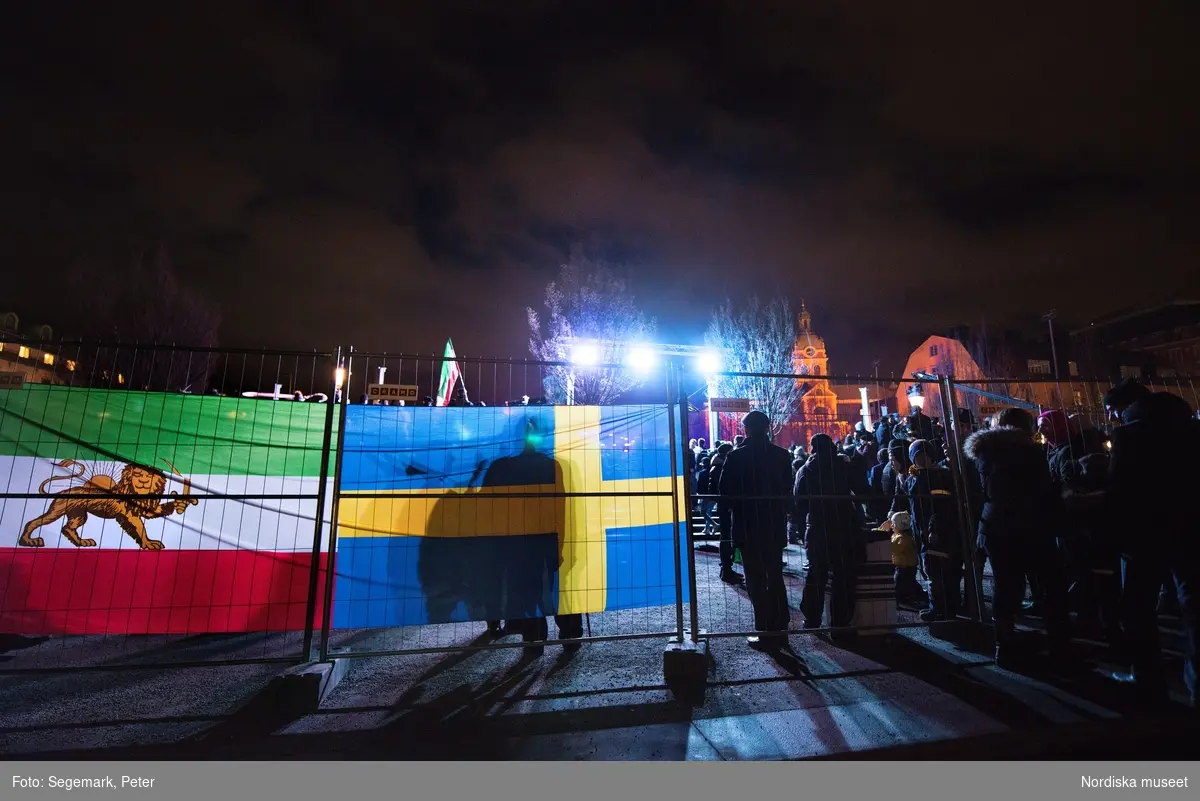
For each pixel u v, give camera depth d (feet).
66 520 15.10
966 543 17.10
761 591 16.35
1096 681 13.19
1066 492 16.35
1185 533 11.40
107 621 14.79
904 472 20.40
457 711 12.04
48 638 17.01
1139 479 11.95
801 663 14.80
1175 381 18.65
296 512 16.02
